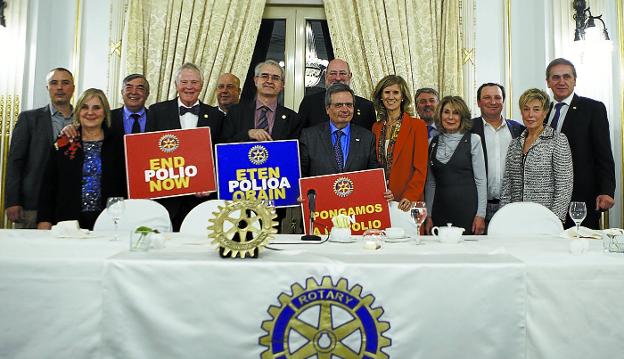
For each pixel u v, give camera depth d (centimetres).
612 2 473
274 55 544
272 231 174
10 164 403
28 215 408
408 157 357
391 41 504
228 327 160
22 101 468
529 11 516
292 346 160
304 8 543
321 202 290
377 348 161
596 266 167
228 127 382
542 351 164
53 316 163
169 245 210
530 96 350
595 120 382
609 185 371
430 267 162
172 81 490
